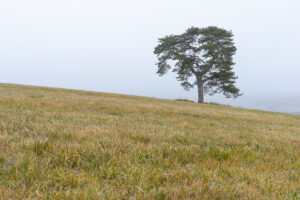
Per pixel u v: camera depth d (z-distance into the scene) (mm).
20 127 4336
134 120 7117
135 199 2059
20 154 2828
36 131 4133
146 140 4492
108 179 2520
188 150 3861
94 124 5547
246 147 4621
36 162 2666
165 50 46500
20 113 5801
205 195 2160
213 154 3777
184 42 46594
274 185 2613
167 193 2184
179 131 5750
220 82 43031
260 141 5598
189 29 43875
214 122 8828
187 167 3148
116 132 4656
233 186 2453
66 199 1948
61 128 4473
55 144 3434
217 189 2332
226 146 4645
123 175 2582
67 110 7691
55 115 6102
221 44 43594
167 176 2617
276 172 3205
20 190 2027
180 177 2635
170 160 3297
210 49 41062
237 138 5645
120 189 2215
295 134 8023
